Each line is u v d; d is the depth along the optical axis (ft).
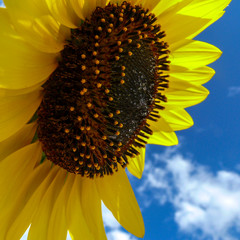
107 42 0.56
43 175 0.63
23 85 0.47
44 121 0.56
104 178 0.72
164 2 0.65
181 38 0.68
